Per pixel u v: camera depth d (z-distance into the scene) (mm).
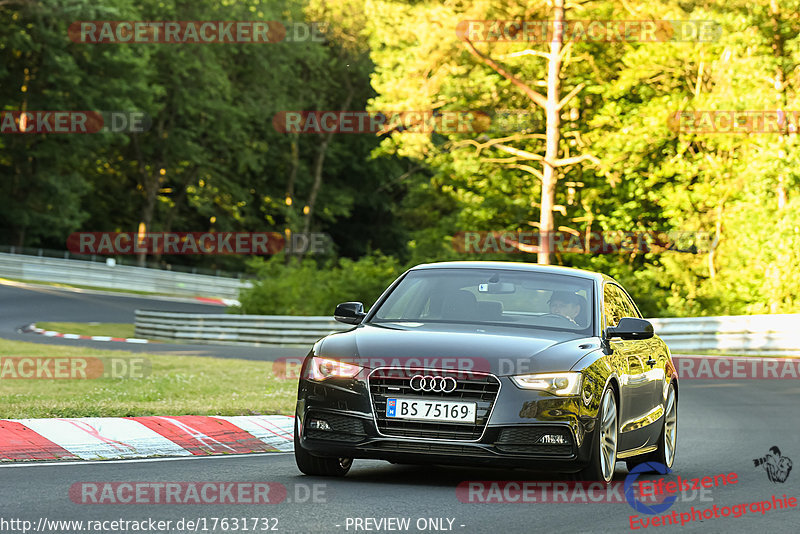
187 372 72188
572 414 30250
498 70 145500
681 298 136500
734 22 132750
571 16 146500
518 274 35812
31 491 28406
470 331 32562
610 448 32531
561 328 33688
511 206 158750
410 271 36562
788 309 125875
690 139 141875
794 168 124188
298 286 146250
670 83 151125
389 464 37469
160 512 25781
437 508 27344
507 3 143750
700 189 142750
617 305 36938
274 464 36250
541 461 30047
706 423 55438
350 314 35031
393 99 147250
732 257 135625
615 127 149625
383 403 30469
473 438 29969
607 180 148250
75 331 133875
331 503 27609
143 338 138500
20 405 46844
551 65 141125
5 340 99625
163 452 39219
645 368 36438
